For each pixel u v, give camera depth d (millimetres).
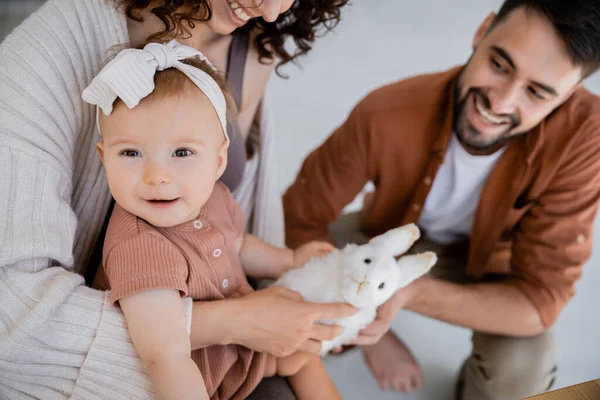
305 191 1544
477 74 1213
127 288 819
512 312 1291
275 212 1306
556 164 1277
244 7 934
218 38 1105
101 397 818
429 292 1251
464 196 1421
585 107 1265
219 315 894
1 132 803
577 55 1103
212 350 957
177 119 826
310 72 2553
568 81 1151
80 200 967
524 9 1131
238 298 928
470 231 1521
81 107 893
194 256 909
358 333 1082
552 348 1409
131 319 823
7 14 2373
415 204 1434
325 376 1079
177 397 800
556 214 1321
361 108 1416
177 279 847
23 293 789
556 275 1313
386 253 992
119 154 829
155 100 818
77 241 982
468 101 1254
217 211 1004
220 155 916
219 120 886
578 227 1305
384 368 1687
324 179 1511
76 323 816
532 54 1129
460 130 1289
